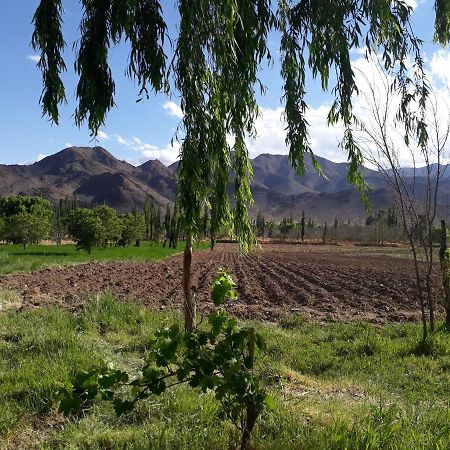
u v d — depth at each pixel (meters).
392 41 4.68
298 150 4.79
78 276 18.77
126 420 4.38
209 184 4.73
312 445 3.63
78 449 3.78
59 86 4.06
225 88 4.41
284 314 11.66
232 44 4.07
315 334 9.64
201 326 8.52
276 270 24.73
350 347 8.38
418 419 4.43
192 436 3.79
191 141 4.27
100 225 37.19
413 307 13.25
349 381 6.48
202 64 4.05
